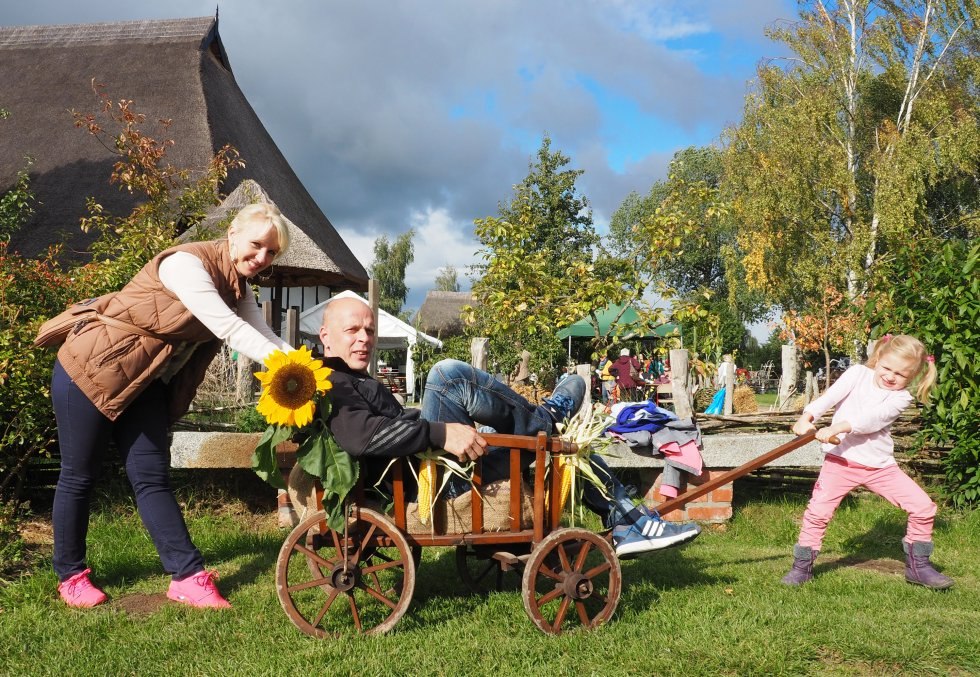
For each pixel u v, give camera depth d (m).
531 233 8.59
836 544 5.45
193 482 5.89
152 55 24.61
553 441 3.29
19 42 25.67
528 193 32.50
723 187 26.23
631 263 8.50
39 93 23.67
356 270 23.97
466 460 3.23
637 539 3.70
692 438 5.52
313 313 18.22
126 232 7.44
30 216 19.02
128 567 4.36
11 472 5.43
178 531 3.73
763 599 3.85
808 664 3.01
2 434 5.37
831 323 15.23
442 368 3.40
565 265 8.72
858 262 22.91
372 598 3.77
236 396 7.01
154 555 4.57
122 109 9.44
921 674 2.96
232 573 4.29
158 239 7.05
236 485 5.93
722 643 3.15
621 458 5.67
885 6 26.62
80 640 3.22
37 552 4.64
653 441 5.55
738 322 39.34
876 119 27.05
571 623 3.42
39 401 5.22
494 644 3.15
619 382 14.62
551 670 2.90
